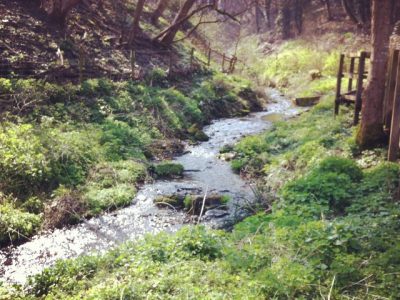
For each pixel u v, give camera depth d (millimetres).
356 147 10203
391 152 8828
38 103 12359
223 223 8758
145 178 11234
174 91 17703
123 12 23312
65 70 14570
